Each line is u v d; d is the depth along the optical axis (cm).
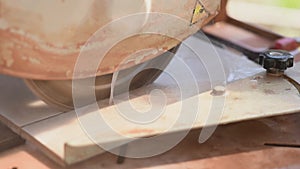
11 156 65
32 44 58
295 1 151
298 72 80
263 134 71
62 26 60
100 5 62
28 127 65
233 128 73
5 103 71
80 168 62
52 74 62
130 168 63
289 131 72
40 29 58
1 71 58
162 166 64
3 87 76
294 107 69
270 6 148
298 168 64
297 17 141
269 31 118
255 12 143
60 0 58
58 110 70
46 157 65
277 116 75
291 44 109
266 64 79
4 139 66
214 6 75
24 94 74
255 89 74
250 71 82
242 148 68
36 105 71
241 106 69
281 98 72
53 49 60
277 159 66
